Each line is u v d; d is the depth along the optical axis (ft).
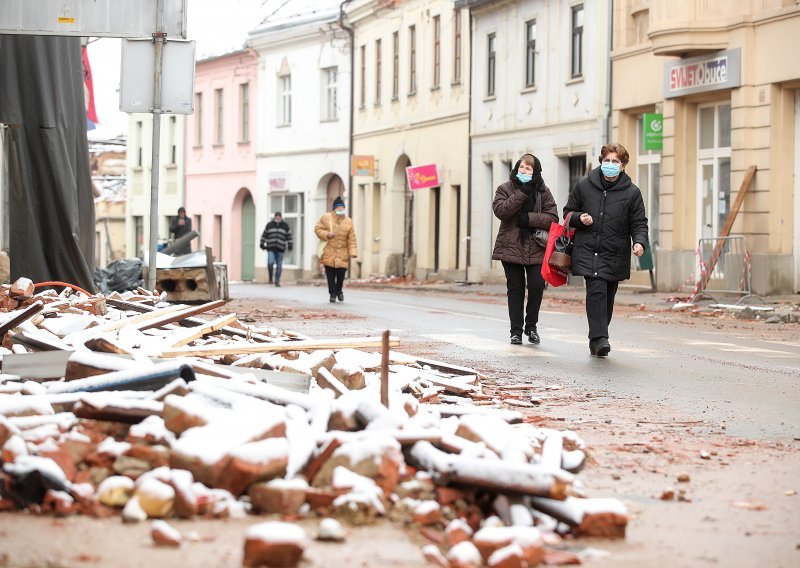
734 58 115.44
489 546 20.07
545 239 61.77
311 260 232.32
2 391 28.17
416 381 38.47
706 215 124.36
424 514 21.79
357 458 22.85
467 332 71.77
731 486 27.02
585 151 145.69
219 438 22.97
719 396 43.06
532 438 29.01
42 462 22.12
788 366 54.44
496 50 169.07
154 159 62.54
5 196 94.12
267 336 50.37
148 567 19.01
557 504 22.45
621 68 136.98
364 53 216.33
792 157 112.68
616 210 56.59
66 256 79.00
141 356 32.01
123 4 64.28
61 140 78.28
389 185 204.44
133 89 62.28
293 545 19.08
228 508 21.85
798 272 112.47
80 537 20.48
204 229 267.80
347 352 41.22
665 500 25.55
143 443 23.39
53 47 78.02
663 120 127.75
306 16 233.35
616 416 37.58
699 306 100.99
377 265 212.02
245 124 254.47
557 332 72.54
